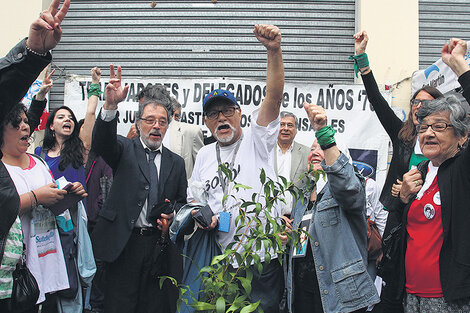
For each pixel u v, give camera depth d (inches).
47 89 181.2
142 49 264.1
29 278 123.8
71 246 150.8
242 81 232.8
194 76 262.2
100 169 192.9
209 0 263.4
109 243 139.1
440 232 116.2
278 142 206.4
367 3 246.4
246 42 262.1
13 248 119.9
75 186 138.3
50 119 187.0
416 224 121.1
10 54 86.4
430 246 116.9
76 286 149.9
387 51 244.2
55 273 138.6
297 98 232.8
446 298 109.6
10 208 102.3
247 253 91.7
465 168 111.5
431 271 116.0
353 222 130.0
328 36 261.1
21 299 120.8
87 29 266.4
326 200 132.6
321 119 122.7
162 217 138.6
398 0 245.1
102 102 233.6
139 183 142.9
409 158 155.9
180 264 141.6
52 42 86.4
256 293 129.7
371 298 123.9
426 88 155.6
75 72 265.4
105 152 140.0
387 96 233.5
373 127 230.5
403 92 236.2
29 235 130.3
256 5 262.8
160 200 145.9
